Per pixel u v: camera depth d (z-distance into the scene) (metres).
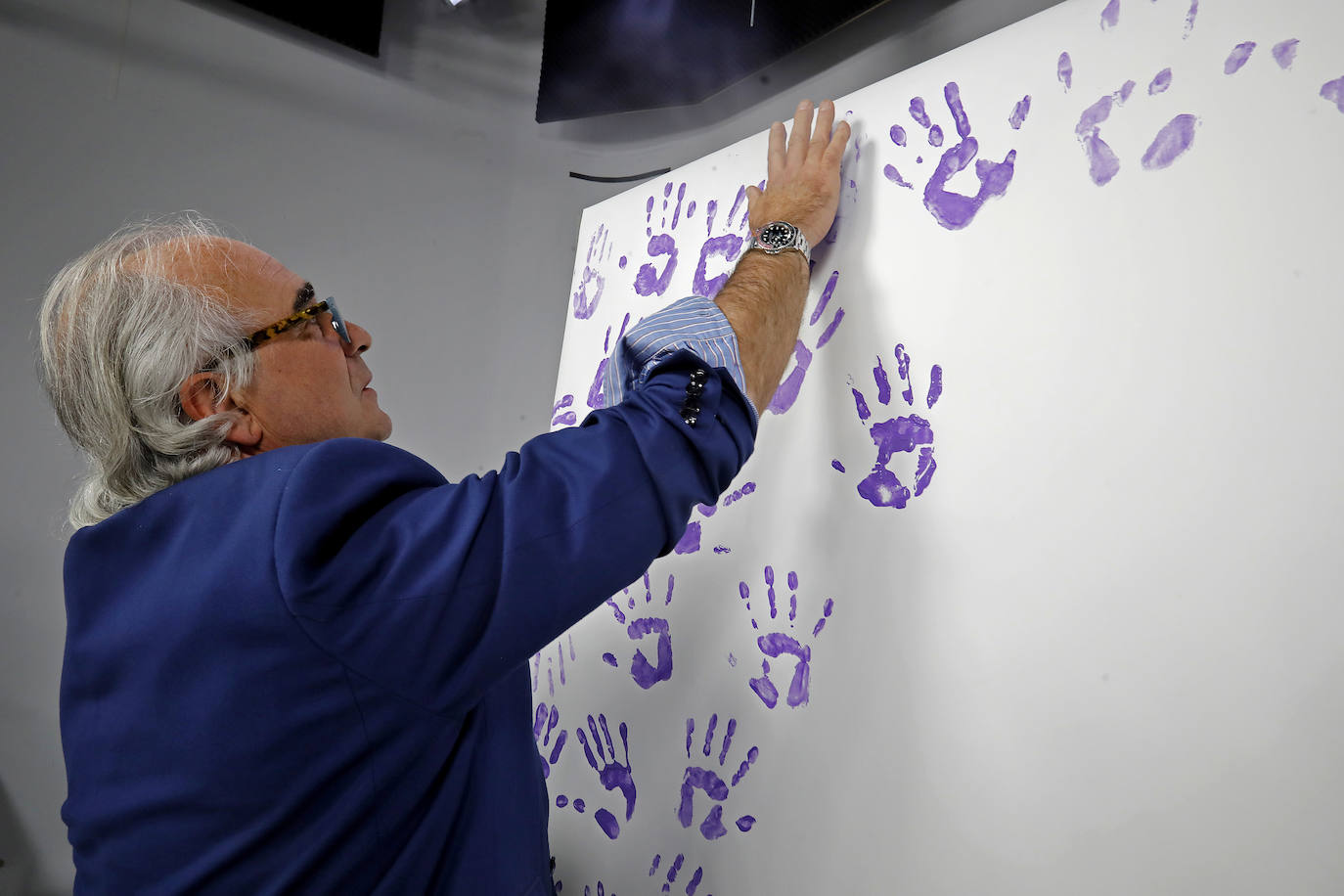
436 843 0.71
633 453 0.71
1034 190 0.85
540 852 0.82
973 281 0.89
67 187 2.38
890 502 0.95
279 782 0.63
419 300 2.86
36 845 2.32
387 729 0.65
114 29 2.46
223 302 0.76
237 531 0.66
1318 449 0.63
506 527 0.66
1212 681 0.67
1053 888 0.75
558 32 2.70
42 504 2.36
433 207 2.91
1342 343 0.63
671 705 1.19
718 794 1.09
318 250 2.72
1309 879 0.61
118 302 0.73
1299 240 0.66
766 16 2.22
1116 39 0.80
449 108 2.96
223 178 2.58
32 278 2.34
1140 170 0.77
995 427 0.85
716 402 0.76
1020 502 0.82
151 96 2.49
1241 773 0.65
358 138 2.80
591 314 1.52
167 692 0.65
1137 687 0.71
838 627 0.98
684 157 2.93
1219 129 0.72
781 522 1.07
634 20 2.47
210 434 0.75
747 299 0.88
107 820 0.66
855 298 1.02
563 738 1.38
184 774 0.63
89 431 0.75
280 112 2.68
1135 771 0.71
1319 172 0.66
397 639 0.63
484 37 3.03
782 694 1.03
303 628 0.62
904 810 0.87
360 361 0.91
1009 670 0.81
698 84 2.54
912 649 0.89
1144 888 0.69
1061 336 0.81
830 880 0.93
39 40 2.36
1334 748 0.60
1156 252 0.75
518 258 3.01
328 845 0.65
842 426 1.01
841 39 2.46
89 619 0.72
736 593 1.12
